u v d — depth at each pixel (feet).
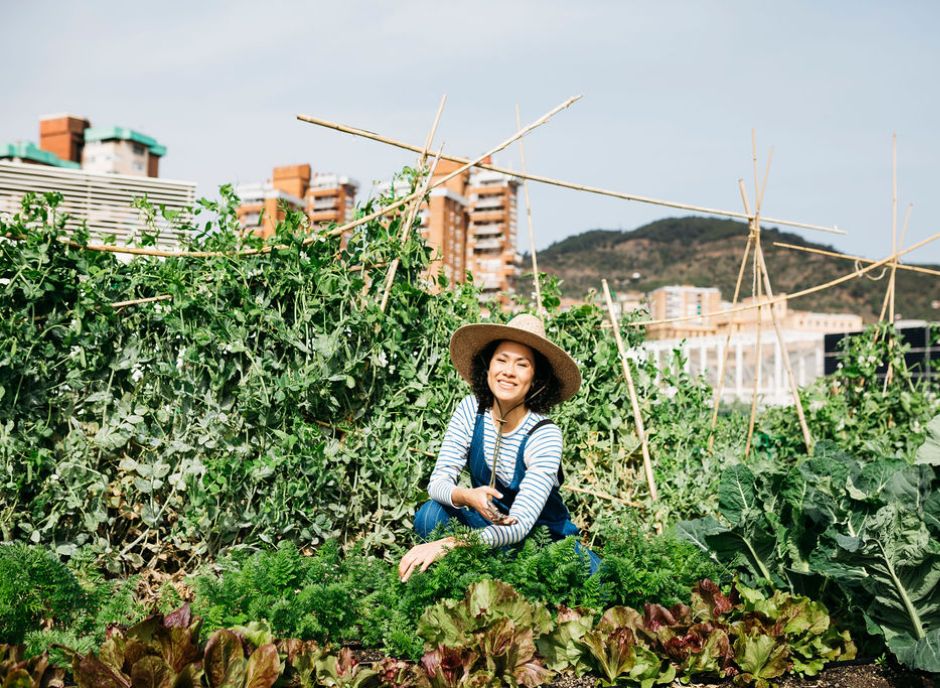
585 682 8.50
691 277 594.65
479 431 10.09
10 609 8.05
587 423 14.99
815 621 9.39
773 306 16.61
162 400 11.87
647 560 9.78
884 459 10.40
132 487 11.92
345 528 12.59
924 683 8.96
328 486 12.32
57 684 7.35
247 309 12.00
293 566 9.03
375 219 13.21
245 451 11.82
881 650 9.62
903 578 8.91
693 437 16.31
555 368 9.91
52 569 8.63
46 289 11.19
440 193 204.03
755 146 16.79
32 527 11.02
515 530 9.30
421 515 10.38
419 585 8.80
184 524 11.65
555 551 9.24
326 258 12.59
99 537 11.55
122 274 11.84
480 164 14.70
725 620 9.39
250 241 12.26
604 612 9.29
